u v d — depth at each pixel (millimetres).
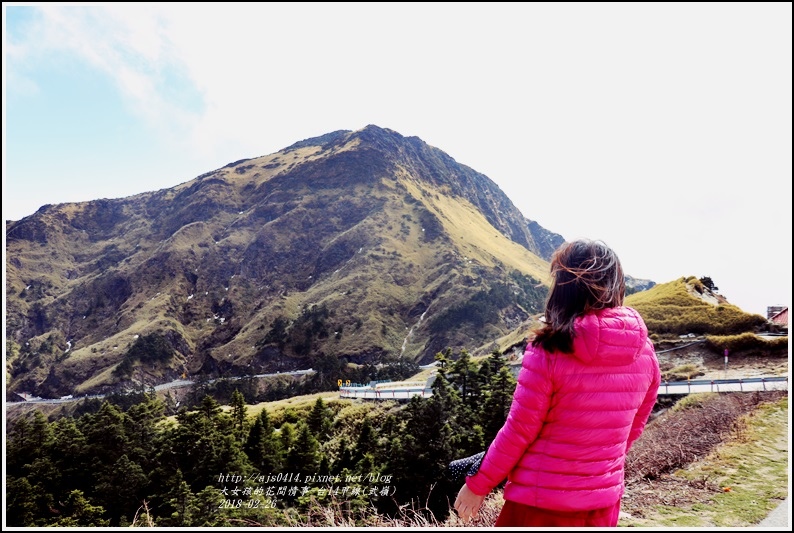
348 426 38531
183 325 178500
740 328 37188
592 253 2594
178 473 22609
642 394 2619
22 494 23297
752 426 12812
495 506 5320
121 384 137250
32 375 147250
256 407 55188
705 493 7652
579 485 2502
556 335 2479
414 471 16453
